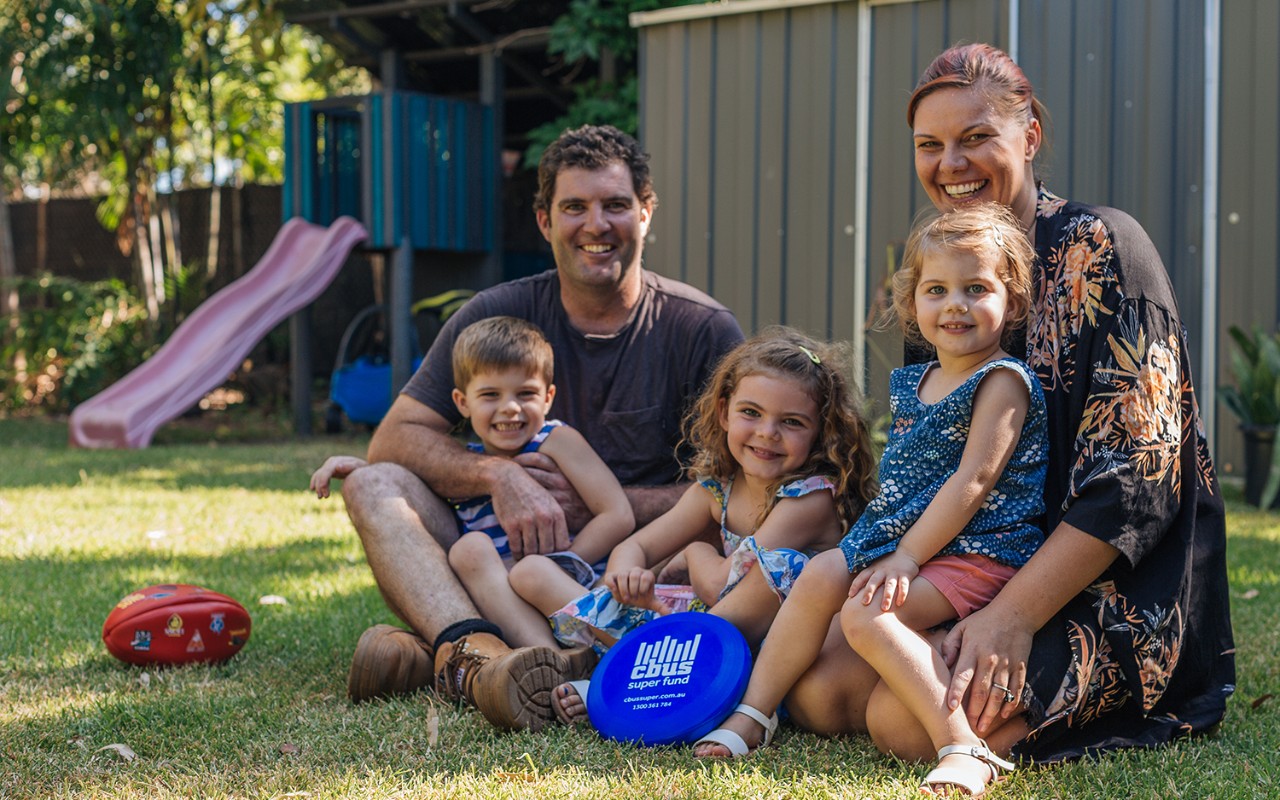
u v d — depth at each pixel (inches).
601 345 124.3
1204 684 96.8
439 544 113.0
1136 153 264.7
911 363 105.2
